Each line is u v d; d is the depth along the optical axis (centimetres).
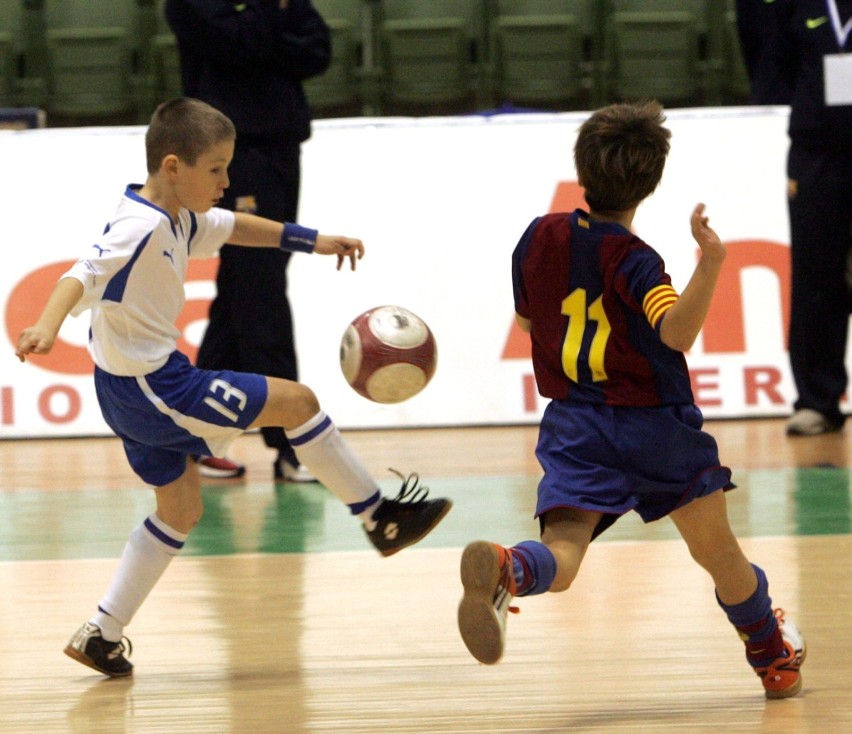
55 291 1159
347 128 2962
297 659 1303
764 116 2967
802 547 1766
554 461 1074
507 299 2934
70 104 3853
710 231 953
